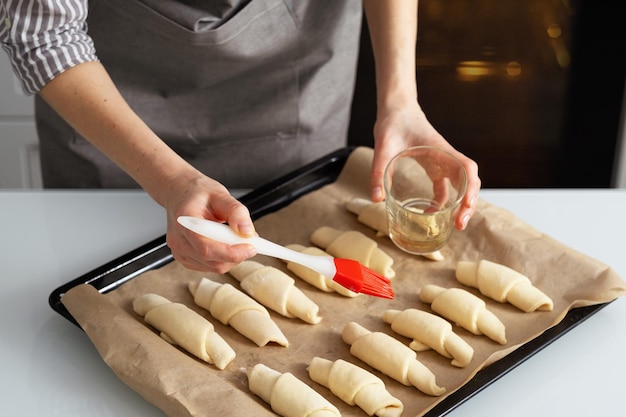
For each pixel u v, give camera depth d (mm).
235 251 897
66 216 1244
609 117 2018
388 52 1241
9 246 1183
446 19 1951
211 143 1436
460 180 1076
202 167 1464
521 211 1262
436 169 1112
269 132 1438
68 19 1024
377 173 1153
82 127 1030
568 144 2072
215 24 1268
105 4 1249
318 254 1131
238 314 1042
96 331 972
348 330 1021
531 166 2115
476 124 2076
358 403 933
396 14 1255
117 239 1206
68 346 1033
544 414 946
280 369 990
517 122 2062
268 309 1080
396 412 913
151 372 911
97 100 1014
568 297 1068
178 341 1002
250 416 866
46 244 1190
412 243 1095
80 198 1280
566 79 1993
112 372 999
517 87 2018
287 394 918
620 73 1963
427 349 1017
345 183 1299
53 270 1148
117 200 1281
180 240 947
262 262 1162
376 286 981
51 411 944
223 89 1374
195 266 970
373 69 1984
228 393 894
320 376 962
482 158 2119
